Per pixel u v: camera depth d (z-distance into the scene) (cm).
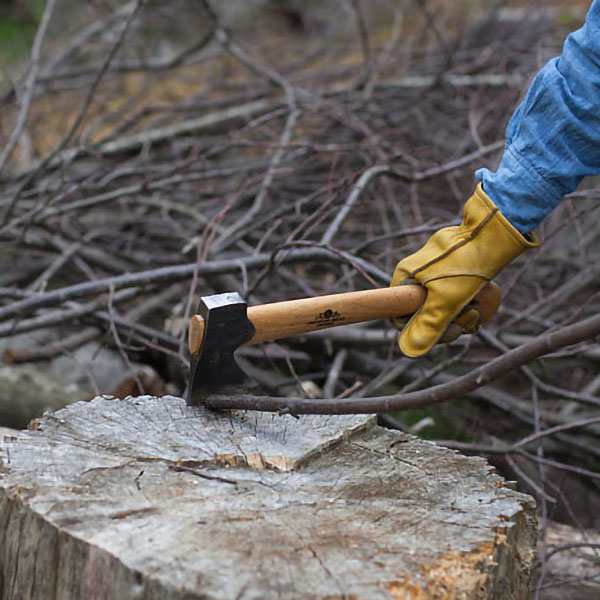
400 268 410
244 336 392
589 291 845
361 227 847
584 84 371
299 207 691
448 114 980
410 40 1309
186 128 985
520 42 1043
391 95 965
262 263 624
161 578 293
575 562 563
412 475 374
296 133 1003
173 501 340
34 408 733
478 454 704
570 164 381
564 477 656
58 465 360
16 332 661
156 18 1295
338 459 385
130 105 1071
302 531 324
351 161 883
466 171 852
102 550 306
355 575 300
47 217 753
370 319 405
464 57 1067
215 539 316
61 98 1209
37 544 327
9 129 1087
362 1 1448
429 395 371
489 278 398
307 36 1435
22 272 886
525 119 387
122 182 926
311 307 394
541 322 681
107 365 820
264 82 1053
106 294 701
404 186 849
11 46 1430
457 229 405
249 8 1511
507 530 337
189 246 674
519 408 729
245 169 794
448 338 411
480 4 1408
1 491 344
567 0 1335
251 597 286
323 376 711
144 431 391
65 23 1485
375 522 335
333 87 1117
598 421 572
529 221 392
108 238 866
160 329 792
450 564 312
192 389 403
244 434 393
